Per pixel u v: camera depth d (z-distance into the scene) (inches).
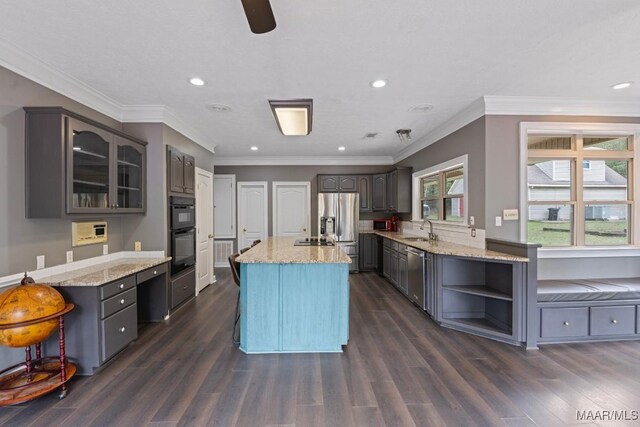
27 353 85.0
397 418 73.4
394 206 226.8
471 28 79.5
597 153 139.7
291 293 109.1
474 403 79.0
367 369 96.7
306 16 73.7
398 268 189.3
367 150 237.3
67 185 95.9
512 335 114.0
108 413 75.6
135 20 75.3
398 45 87.3
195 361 102.3
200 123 163.6
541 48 89.7
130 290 111.3
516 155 133.0
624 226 142.2
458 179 166.4
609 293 115.1
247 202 266.5
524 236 132.8
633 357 103.3
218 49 89.2
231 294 183.9
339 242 246.4
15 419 73.4
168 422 72.3
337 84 113.7
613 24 78.2
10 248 89.5
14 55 88.7
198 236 186.2
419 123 163.9
